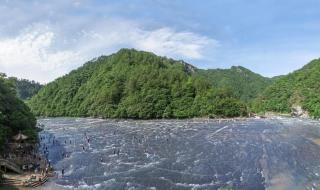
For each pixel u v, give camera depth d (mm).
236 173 75312
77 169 84125
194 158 90375
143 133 141625
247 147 101750
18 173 77875
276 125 163000
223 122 184125
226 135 127812
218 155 92750
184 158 90812
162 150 102750
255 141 112062
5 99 108688
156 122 194000
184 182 70125
